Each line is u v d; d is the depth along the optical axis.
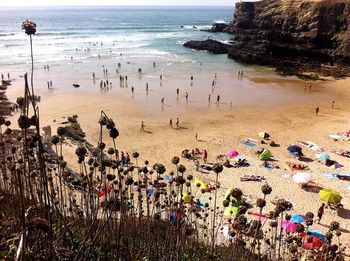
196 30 134.88
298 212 20.84
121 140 30.78
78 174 19.14
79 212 7.47
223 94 46.84
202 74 59.34
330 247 10.75
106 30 133.12
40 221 3.09
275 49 74.81
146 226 9.44
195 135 32.75
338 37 72.50
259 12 104.62
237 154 28.09
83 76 55.41
